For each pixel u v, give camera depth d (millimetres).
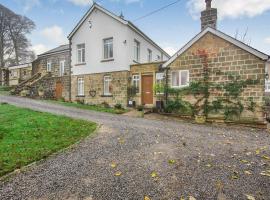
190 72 13227
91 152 5801
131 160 5195
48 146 6188
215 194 3588
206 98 12531
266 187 3818
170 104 13844
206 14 13547
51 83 22172
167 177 4246
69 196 3580
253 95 11164
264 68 10906
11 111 11914
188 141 7035
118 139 7109
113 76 17328
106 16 17703
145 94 16219
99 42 18141
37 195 3619
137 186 3889
